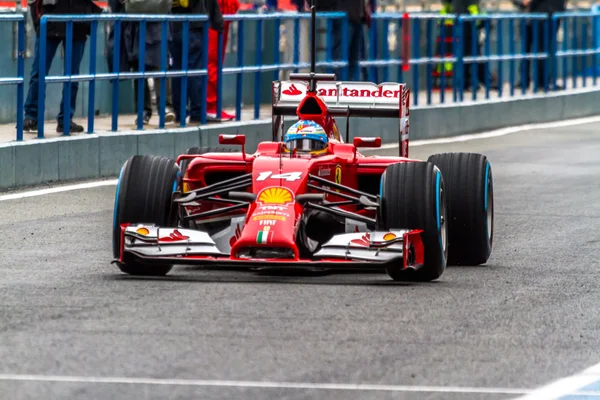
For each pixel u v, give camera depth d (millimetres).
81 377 22125
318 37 73625
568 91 90250
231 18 61281
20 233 39250
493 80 95250
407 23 73062
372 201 31734
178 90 60531
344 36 68875
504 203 48781
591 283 32312
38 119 51281
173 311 27406
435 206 31156
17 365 22844
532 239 40281
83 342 24562
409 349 24469
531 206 47969
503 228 42594
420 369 23031
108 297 28906
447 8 89875
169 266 32281
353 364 23266
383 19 73938
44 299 28641
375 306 28359
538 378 22609
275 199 30578
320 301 28750
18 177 49375
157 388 21516
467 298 29688
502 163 62500
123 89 67125
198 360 23328
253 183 31484
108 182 52000
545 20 87375
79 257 35062
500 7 110000
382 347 24562
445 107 75938
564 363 23703
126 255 30594
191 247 30188
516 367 23328
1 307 27719
